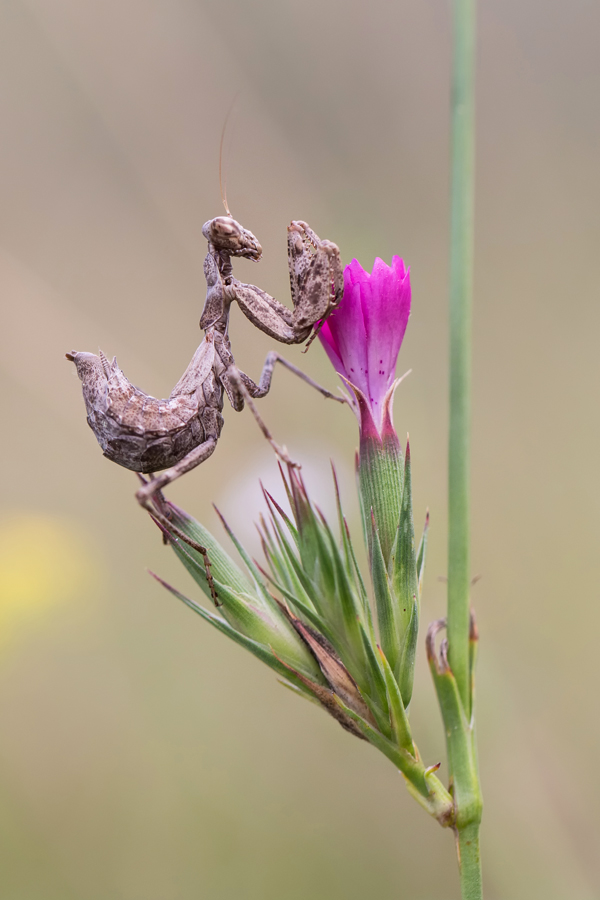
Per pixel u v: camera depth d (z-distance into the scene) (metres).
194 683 0.40
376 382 0.33
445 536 0.38
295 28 0.53
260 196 0.48
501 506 0.44
